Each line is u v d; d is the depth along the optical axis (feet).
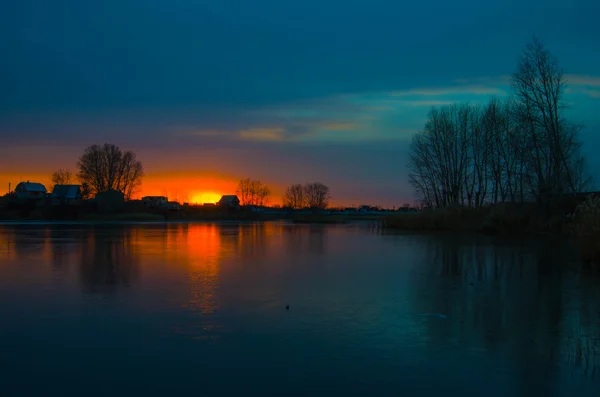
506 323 39.47
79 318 40.22
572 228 86.99
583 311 43.60
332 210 529.86
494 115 195.00
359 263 76.02
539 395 25.61
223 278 60.75
